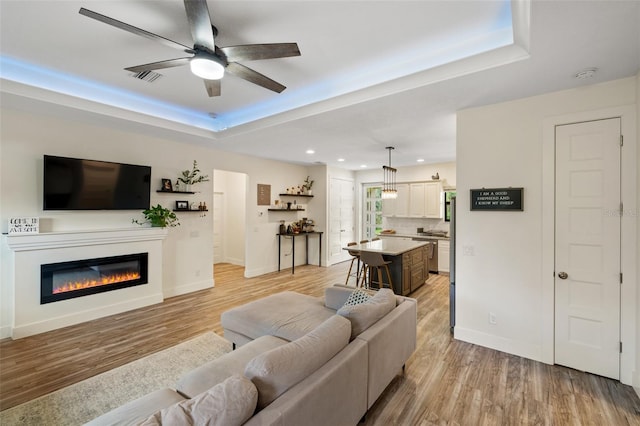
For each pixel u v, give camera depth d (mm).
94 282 3895
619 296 2482
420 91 2703
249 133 4230
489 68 2271
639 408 2162
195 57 2023
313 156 6203
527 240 2879
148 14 2082
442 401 2254
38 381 2488
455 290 3324
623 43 1914
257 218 6477
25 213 3443
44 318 3457
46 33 2314
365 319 2117
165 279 4820
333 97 3178
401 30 2254
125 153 4281
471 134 3145
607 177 2520
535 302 2846
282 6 1970
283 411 1281
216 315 4027
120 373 2611
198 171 5246
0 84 2785
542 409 2160
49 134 3598
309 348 1596
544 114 2773
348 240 8328
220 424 1129
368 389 1954
